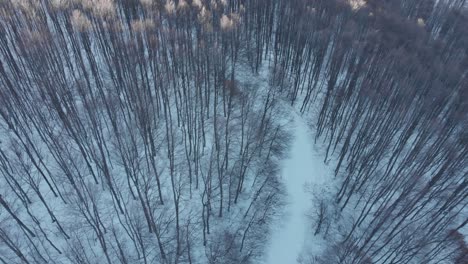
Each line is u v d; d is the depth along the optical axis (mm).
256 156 45281
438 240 37125
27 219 33938
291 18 61938
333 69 53688
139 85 47438
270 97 54312
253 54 61656
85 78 44781
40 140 39094
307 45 61062
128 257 33406
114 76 45375
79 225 34531
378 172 47188
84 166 38344
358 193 45219
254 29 66938
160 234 35312
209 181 39750
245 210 40719
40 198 33438
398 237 40312
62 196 35625
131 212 34469
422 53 59094
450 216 42594
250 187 42688
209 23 45469
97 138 37344
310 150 49469
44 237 33281
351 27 57969
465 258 38375
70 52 49750
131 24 47531
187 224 34844
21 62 42469
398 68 52875
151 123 43469
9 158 36688
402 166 43469
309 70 62656
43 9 45875
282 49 62250
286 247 39562
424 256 36875
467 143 44625
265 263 37844
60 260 32406
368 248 39094
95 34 45125
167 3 48094
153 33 41812
